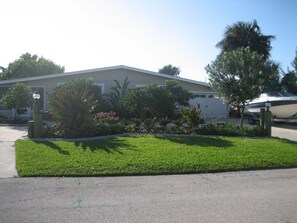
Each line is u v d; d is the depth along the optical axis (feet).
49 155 28.99
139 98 47.01
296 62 109.81
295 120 70.95
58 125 41.63
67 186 21.09
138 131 46.57
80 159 27.63
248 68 50.21
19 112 73.26
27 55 180.04
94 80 73.82
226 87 50.75
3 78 155.63
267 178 24.39
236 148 34.71
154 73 78.23
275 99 68.59
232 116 93.71
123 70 77.30
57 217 15.90
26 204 17.61
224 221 15.83
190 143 37.14
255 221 15.88
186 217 16.28
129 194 19.79
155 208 17.46
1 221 15.28
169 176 24.41
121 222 15.52
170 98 48.19
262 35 101.04
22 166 25.16
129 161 27.35
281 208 17.71
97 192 20.03
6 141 38.09
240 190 21.08
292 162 29.19
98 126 42.50
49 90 75.15
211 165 27.14
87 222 15.40
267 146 36.70
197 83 81.10
